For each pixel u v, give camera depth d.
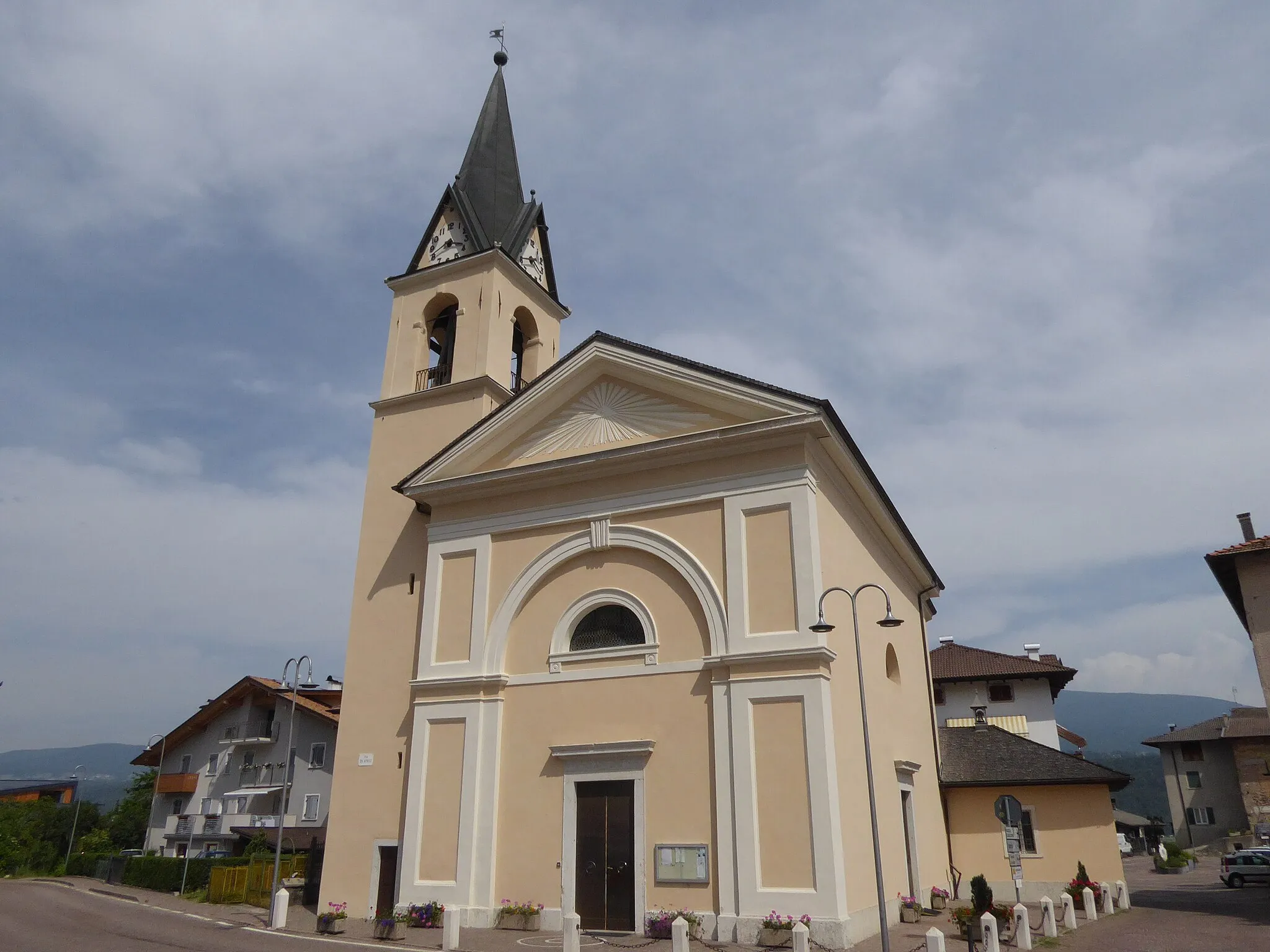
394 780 21.11
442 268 26.59
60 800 72.19
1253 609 21.22
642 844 17.12
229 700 44.78
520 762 18.89
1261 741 55.88
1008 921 17.33
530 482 20.70
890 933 17.31
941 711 45.22
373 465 25.06
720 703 17.23
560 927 17.27
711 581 18.08
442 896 18.41
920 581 28.88
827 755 16.08
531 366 27.31
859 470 20.27
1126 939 17.34
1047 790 25.16
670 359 19.72
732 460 18.73
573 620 19.52
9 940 17.28
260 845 35.81
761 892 15.72
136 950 15.73
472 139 29.62
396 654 22.36
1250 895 29.30
